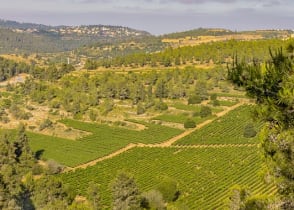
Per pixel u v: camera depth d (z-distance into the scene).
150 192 82.50
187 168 116.00
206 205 85.50
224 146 138.00
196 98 183.50
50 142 152.75
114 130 163.00
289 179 17.77
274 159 17.97
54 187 85.00
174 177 107.81
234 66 17.62
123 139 154.12
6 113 183.62
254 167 110.69
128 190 75.31
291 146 17.36
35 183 86.50
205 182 101.44
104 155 139.75
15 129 161.88
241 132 149.38
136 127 165.62
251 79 16.88
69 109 186.00
